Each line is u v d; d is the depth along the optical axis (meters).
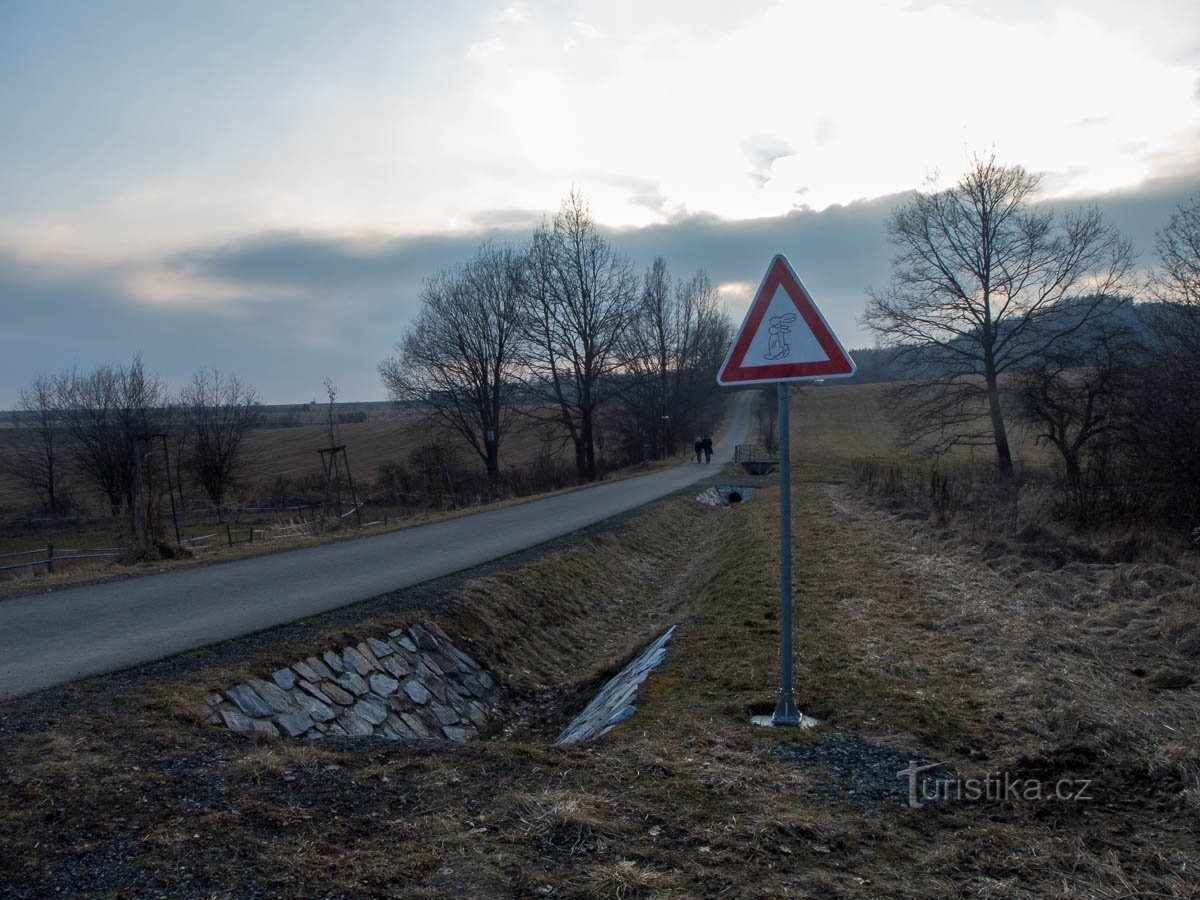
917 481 25.36
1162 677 5.91
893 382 36.19
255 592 9.77
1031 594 9.00
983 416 33.72
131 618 8.25
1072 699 5.22
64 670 6.27
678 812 3.77
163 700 5.57
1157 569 9.75
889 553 12.64
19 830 3.60
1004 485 22.17
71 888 3.12
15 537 36.19
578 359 45.41
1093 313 29.30
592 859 3.33
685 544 20.06
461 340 45.22
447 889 3.09
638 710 5.66
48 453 49.94
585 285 44.66
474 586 10.42
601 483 35.44
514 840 3.49
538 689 9.13
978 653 6.72
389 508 36.53
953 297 33.28
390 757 4.59
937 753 4.61
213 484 53.16
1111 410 25.03
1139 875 3.28
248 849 3.43
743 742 4.80
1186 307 19.11
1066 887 3.16
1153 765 4.29
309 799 3.98
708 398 74.94
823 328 4.91
